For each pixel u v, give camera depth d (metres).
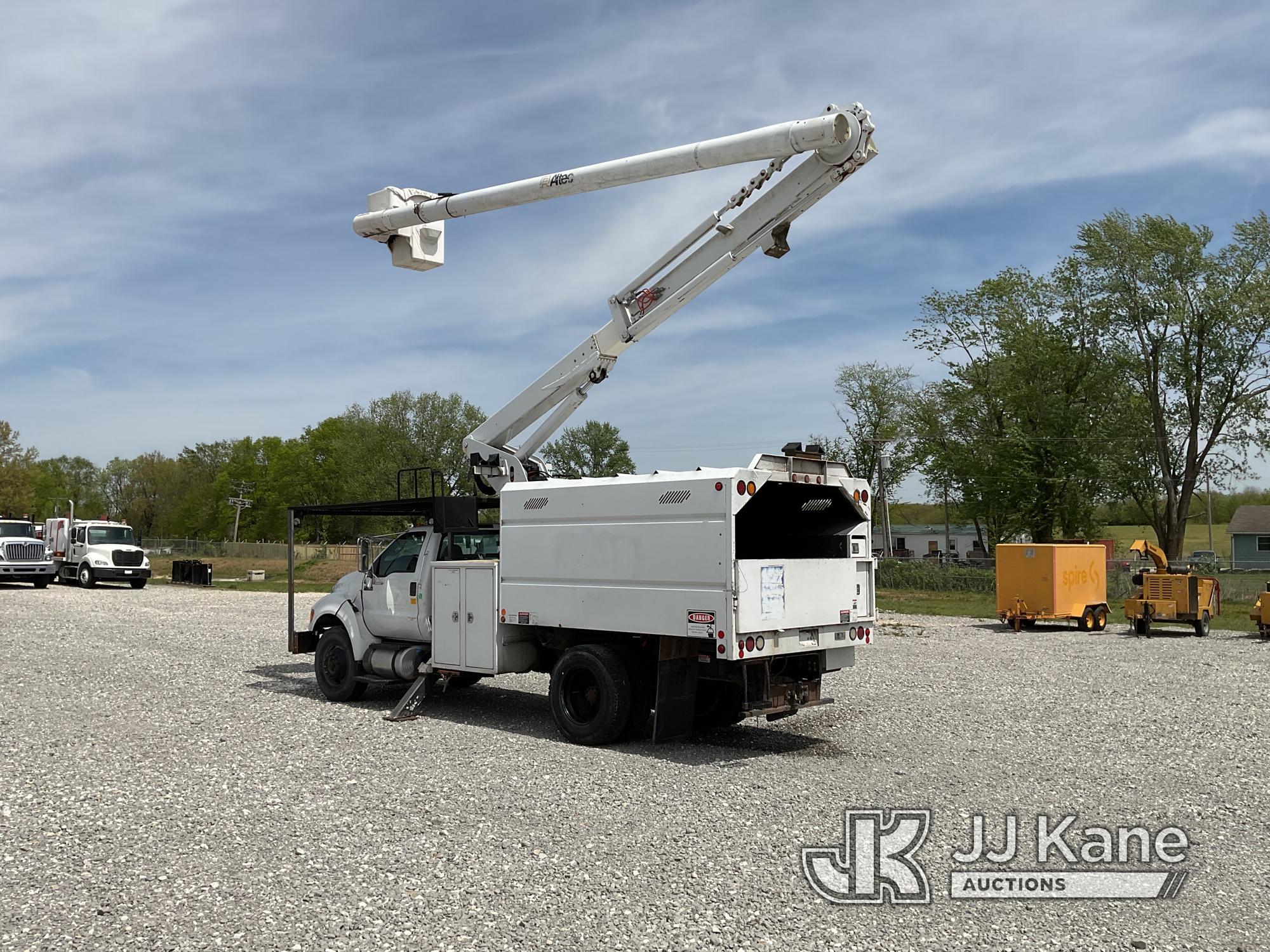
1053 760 8.44
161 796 7.12
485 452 12.23
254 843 5.97
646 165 9.91
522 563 9.92
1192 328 43.16
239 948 4.41
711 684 9.75
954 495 50.66
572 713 9.39
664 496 8.73
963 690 12.46
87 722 10.11
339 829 6.28
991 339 48.44
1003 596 22.42
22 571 35.84
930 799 7.10
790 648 8.80
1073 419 45.44
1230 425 43.22
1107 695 12.06
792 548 10.02
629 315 10.98
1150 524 47.50
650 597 8.80
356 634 11.59
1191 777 7.79
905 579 40.12
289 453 97.00
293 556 12.64
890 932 4.61
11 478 72.75
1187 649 17.80
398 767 8.13
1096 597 22.86
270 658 15.55
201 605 28.02
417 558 11.33
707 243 10.42
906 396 55.19
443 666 10.67
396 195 11.60
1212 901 5.07
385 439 76.56
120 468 118.12
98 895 5.07
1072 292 45.94
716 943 4.47
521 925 4.68
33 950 4.37
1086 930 4.66
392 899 5.02
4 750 8.74
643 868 5.52
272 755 8.59
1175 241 41.84
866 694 12.10
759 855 5.77
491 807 6.83
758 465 8.77
